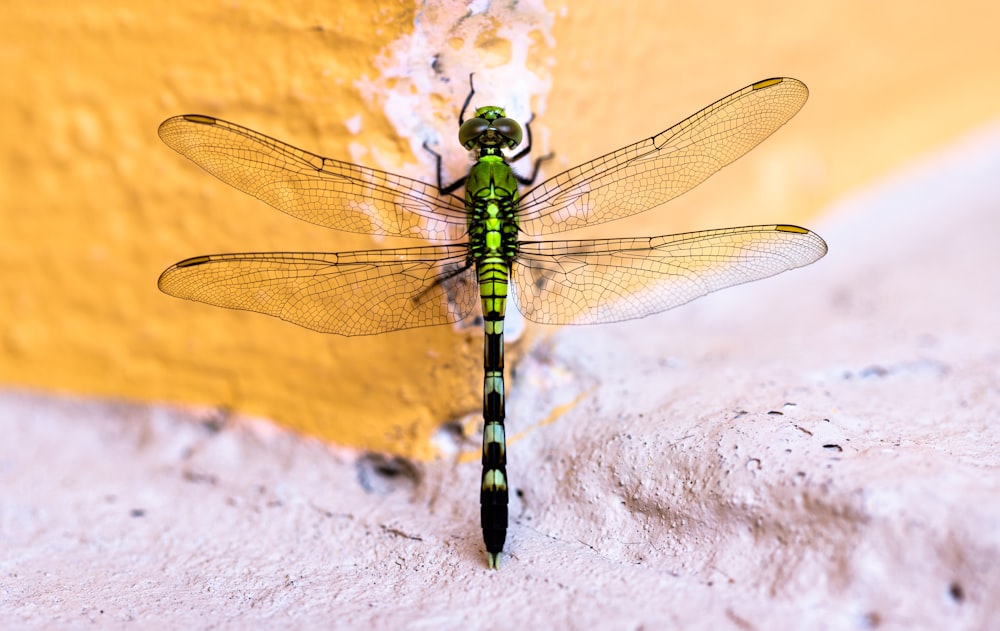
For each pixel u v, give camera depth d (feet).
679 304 1.08
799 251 1.06
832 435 1.03
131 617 1.00
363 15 1.06
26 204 1.16
